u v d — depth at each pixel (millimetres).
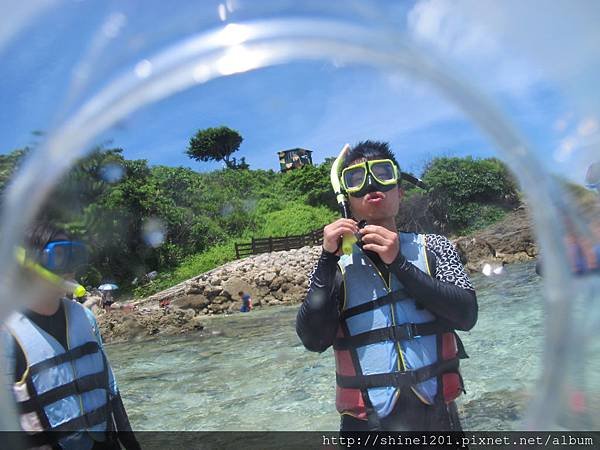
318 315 1674
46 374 1705
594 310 464
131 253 11914
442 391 1606
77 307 1916
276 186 25484
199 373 5113
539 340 501
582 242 470
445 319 1677
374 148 1865
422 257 1780
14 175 437
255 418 3314
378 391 1584
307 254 17594
